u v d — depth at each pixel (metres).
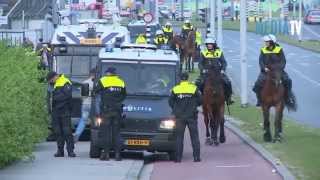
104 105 35.62
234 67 100.25
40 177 30.14
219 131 45.47
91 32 49.84
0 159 31.52
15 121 30.77
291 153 36.94
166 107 36.72
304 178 29.89
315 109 59.66
